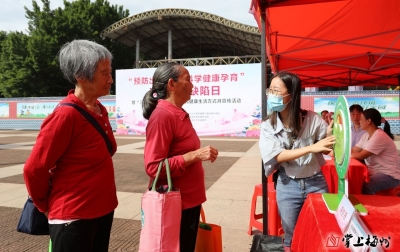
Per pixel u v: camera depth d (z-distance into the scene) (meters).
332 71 6.59
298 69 6.13
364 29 4.30
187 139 1.88
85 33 29.12
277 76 2.10
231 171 7.08
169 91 1.91
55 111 1.52
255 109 16.06
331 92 16.53
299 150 1.91
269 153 2.08
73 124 1.52
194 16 21.14
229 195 5.03
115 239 3.35
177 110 1.88
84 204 1.57
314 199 1.70
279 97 2.05
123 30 23.70
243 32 23.22
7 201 4.76
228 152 10.33
